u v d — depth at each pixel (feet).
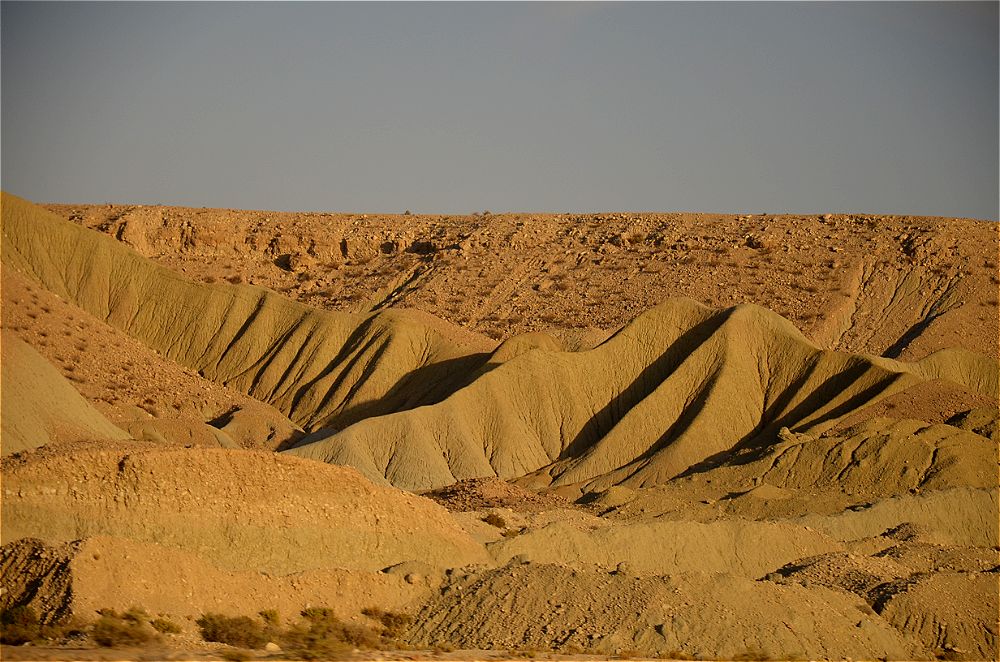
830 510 332.80
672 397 496.23
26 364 324.80
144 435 430.61
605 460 473.67
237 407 513.86
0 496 207.21
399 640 192.95
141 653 152.35
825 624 205.05
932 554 272.51
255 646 171.12
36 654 146.20
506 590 204.74
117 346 505.66
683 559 254.88
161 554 186.50
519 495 378.94
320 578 201.36
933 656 211.61
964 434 395.75
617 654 184.65
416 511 232.73
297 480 223.10
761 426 487.20
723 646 193.26
